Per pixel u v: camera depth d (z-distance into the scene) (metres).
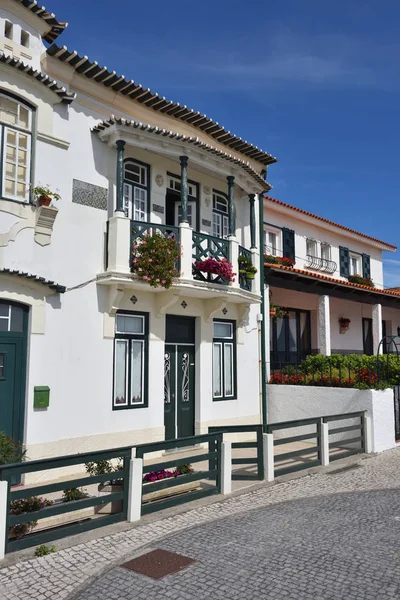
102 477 5.71
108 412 9.02
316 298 16.72
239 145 12.06
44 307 8.23
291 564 4.75
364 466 9.14
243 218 12.74
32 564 4.78
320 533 5.62
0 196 7.85
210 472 7.09
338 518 6.18
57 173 8.64
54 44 8.45
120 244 9.01
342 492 7.43
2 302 7.86
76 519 5.90
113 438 9.05
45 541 5.21
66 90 8.84
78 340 8.70
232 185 11.09
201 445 10.73
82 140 9.10
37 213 8.19
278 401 12.17
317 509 6.56
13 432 7.80
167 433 10.38
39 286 8.11
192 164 10.66
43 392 8.04
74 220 8.82
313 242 17.69
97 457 5.68
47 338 8.26
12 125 8.10
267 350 13.23
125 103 9.83
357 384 10.88
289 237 16.42
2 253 7.76
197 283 9.80
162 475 6.70
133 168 10.19
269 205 15.48
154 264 8.98
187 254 9.78
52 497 7.12
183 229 9.80
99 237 9.18
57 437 8.25
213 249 11.03
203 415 10.89
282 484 7.89
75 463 5.46
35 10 8.38
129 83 9.38
